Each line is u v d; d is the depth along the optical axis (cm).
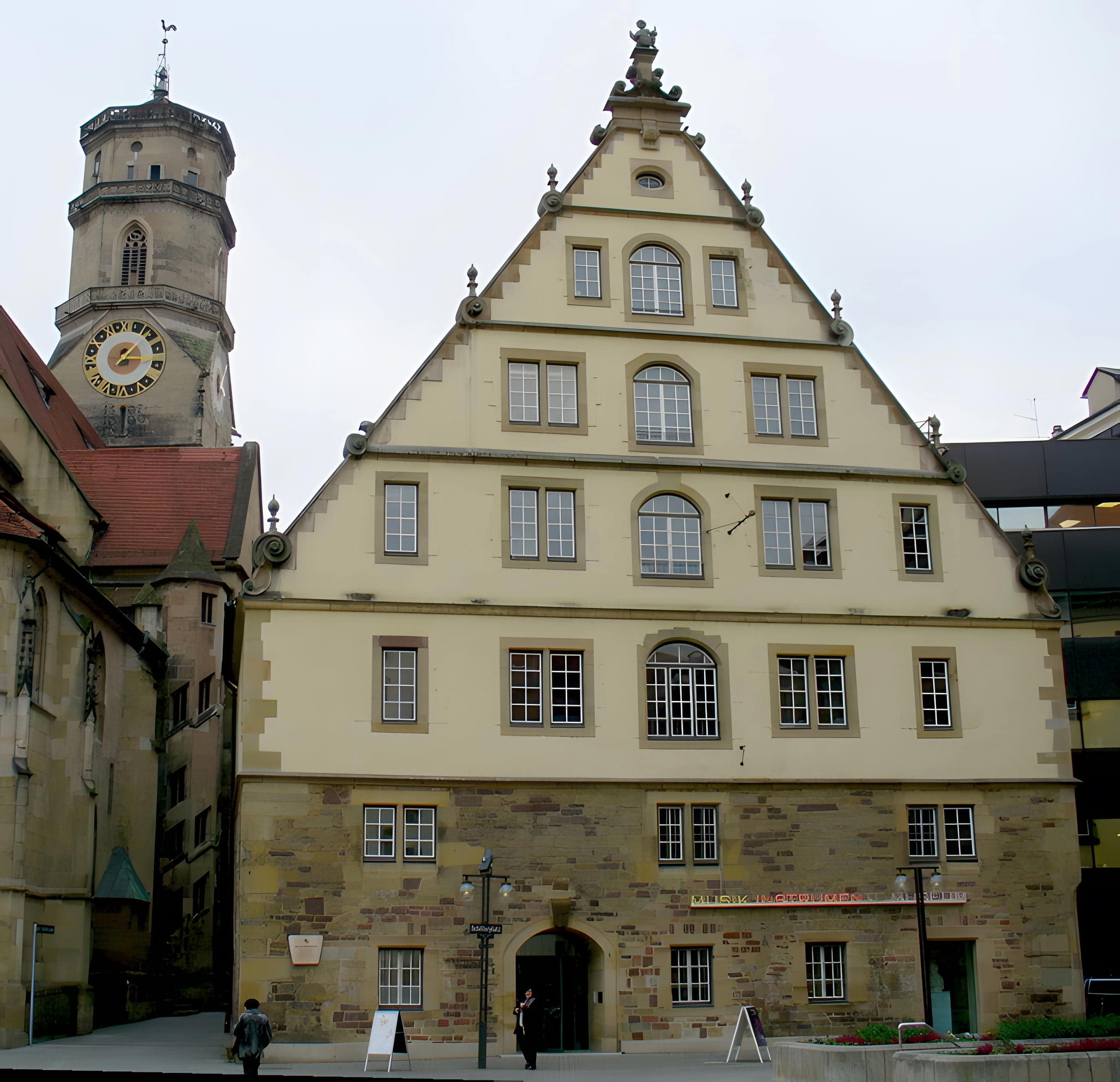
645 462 3675
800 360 3872
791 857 3500
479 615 3484
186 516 5947
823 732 3597
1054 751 3719
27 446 5531
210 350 7725
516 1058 3209
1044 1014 3538
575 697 3503
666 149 3966
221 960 5112
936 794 3616
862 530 3772
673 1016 3353
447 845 3328
